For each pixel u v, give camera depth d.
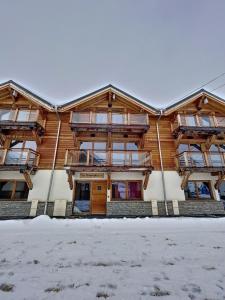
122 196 12.73
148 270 2.76
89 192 12.78
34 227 7.06
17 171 12.57
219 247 4.05
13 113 13.59
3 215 11.44
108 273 2.66
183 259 3.26
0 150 12.00
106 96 15.34
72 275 2.60
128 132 13.69
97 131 13.47
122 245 4.29
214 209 12.38
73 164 11.81
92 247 4.12
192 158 12.74
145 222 8.27
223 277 2.49
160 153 13.62
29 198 11.91
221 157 12.89
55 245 4.32
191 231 6.18
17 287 2.22
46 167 12.76
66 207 11.87
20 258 3.38
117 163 12.37
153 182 12.84
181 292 2.09
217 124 13.98
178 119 13.64
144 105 14.48
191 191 13.05
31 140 13.69
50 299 1.95
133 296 2.01
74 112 13.59
